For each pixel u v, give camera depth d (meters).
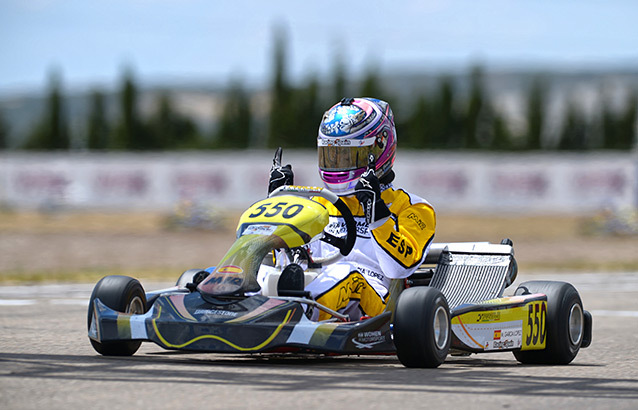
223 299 18.78
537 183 122.56
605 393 16.84
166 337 18.56
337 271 20.41
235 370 18.39
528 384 17.69
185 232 98.56
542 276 55.44
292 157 125.00
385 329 19.25
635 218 100.50
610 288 48.59
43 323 29.36
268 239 19.70
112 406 14.55
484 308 20.67
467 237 92.06
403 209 22.28
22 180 127.06
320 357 21.73
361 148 22.02
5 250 72.81
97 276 50.44
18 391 15.73
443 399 15.63
